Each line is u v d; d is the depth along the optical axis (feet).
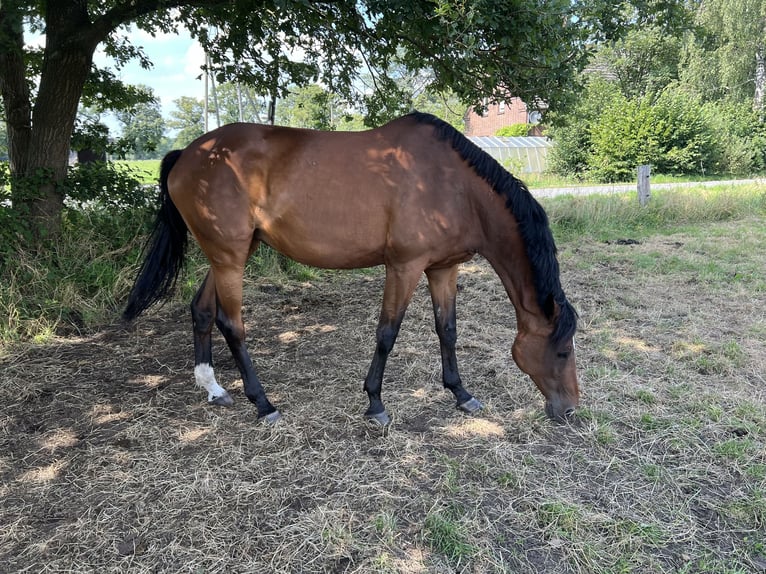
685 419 9.05
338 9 14.38
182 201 9.23
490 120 97.19
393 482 7.39
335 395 10.03
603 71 81.10
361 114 21.36
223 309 9.13
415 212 8.18
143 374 11.00
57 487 7.26
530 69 12.64
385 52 15.70
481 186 8.31
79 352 12.05
